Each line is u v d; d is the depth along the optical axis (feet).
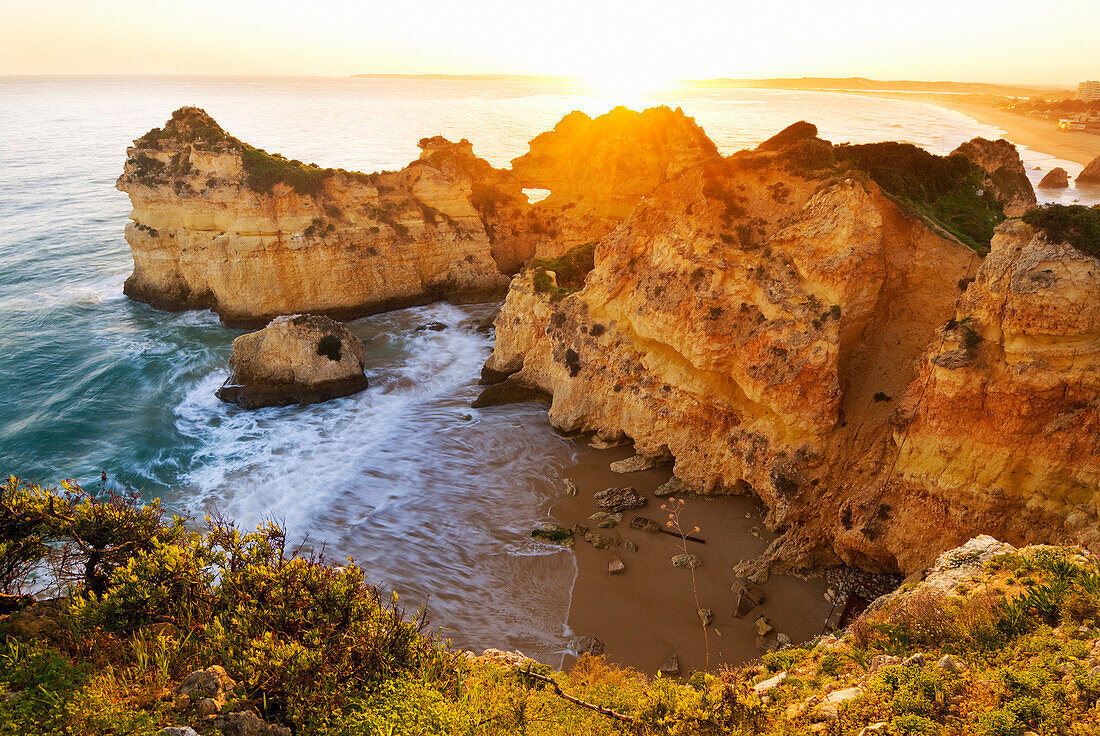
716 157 116.16
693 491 105.81
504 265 216.74
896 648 47.39
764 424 97.81
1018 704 34.22
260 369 139.54
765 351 95.25
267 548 50.55
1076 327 67.46
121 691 35.86
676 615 81.76
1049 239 70.64
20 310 182.19
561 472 113.39
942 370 75.31
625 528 97.86
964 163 125.70
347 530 98.37
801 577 86.38
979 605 47.62
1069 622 42.68
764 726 41.45
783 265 97.91
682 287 105.40
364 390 143.33
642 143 200.44
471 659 60.44
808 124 115.03
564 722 44.98
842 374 92.73
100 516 49.14
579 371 123.03
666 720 43.34
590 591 86.33
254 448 120.16
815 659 53.36
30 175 383.65
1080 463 68.03
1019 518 71.87
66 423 124.67
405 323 181.68
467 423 130.11
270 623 44.01
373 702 40.06
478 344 167.94
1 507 46.78
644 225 117.29
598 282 123.13
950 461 76.54
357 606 46.37
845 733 37.17
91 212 298.15
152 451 117.60
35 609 44.09
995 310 73.61
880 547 81.61
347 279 180.96
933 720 35.99
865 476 87.10
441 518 101.50
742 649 76.23
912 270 94.02
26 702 33.09
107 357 153.99
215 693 37.01
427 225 195.52
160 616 43.65
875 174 112.88
